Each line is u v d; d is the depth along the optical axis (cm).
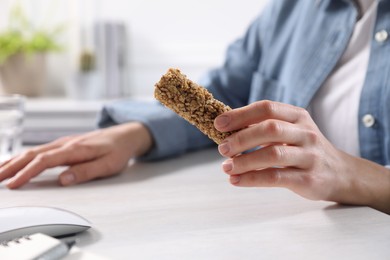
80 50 187
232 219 62
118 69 192
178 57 202
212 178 80
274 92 108
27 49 187
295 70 101
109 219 62
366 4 96
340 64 97
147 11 201
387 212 68
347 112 93
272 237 57
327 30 99
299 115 63
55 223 55
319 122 96
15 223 54
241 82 114
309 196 63
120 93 194
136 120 92
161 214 64
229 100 113
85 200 69
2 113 93
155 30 201
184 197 70
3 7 202
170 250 54
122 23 192
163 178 80
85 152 79
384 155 88
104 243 55
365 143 89
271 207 66
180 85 59
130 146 85
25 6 201
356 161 68
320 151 63
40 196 71
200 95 59
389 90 86
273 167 62
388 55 88
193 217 63
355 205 67
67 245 52
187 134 97
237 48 117
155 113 95
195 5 200
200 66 203
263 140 59
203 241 56
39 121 165
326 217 62
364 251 53
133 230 59
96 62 189
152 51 202
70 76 187
